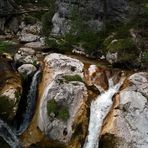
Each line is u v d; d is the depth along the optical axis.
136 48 20.22
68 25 22.94
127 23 22.33
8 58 19.69
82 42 22.03
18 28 26.12
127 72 19.08
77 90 17.36
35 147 16.88
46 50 21.69
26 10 28.33
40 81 18.53
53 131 16.61
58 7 23.77
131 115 16.52
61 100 17.02
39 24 26.42
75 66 18.81
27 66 19.03
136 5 22.53
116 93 17.66
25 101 18.38
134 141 16.02
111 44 20.69
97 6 22.47
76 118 16.80
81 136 16.66
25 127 17.80
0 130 17.20
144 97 17.02
